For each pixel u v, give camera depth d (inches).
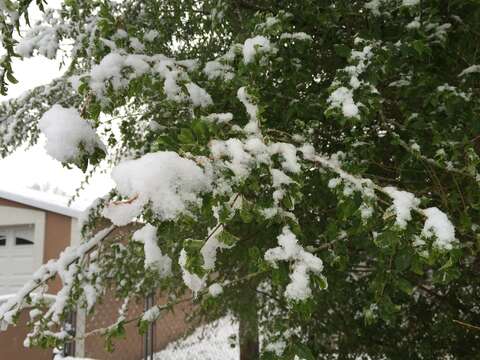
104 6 68.2
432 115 70.7
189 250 42.5
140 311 189.8
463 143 60.9
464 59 72.9
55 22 100.1
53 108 49.4
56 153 47.2
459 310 103.9
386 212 46.1
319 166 56.5
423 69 70.2
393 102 74.9
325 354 107.6
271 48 66.9
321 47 86.8
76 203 362.6
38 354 171.6
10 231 359.6
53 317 79.4
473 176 57.8
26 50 95.0
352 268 104.7
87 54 85.0
